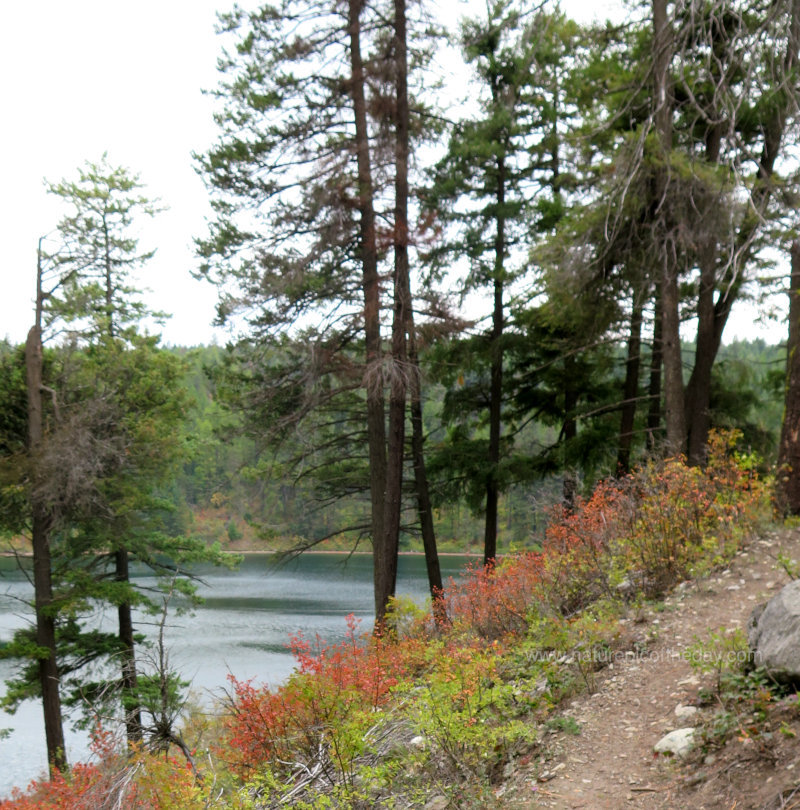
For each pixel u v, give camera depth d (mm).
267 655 27906
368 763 5320
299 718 5805
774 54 5270
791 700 4406
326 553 77688
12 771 17156
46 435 16609
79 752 18109
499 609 8211
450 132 17625
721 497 8766
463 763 4918
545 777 4750
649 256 13039
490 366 18469
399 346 14906
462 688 5219
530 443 20969
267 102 15445
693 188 10914
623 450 17438
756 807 3768
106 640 17297
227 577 57781
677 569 7797
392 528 14703
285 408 16375
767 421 17203
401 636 9086
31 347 16781
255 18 15422
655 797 4219
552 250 12695
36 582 16297
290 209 15602
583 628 6648
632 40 13500
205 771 5906
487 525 18281
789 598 4859
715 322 15492
